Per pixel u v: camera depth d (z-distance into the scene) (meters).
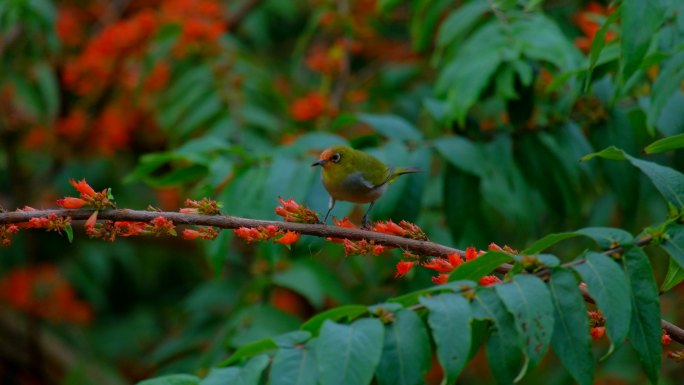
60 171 15.90
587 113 9.95
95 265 15.67
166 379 5.88
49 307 15.57
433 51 15.33
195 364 11.53
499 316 5.18
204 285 12.90
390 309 5.34
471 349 5.81
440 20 14.36
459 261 6.13
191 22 13.44
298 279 10.77
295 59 15.70
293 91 15.31
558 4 13.23
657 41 8.29
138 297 16.83
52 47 13.44
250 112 12.62
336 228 6.37
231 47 13.79
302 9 17.53
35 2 12.88
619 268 5.23
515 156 10.24
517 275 5.30
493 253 5.46
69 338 16.22
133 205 15.47
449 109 9.63
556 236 5.54
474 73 9.27
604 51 8.63
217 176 9.39
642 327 5.27
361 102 14.70
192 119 12.62
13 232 6.02
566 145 10.00
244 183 9.45
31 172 16.30
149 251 16.98
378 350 5.01
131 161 16.42
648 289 5.32
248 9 16.14
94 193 6.14
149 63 13.87
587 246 11.91
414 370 5.09
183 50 13.67
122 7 17.34
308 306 13.69
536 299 5.08
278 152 9.80
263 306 10.27
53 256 16.05
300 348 5.40
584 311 5.17
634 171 9.77
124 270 16.53
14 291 15.34
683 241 5.55
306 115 13.22
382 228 6.52
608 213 11.82
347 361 4.97
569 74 8.42
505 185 11.51
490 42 9.47
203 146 9.84
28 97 14.13
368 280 12.27
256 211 9.27
